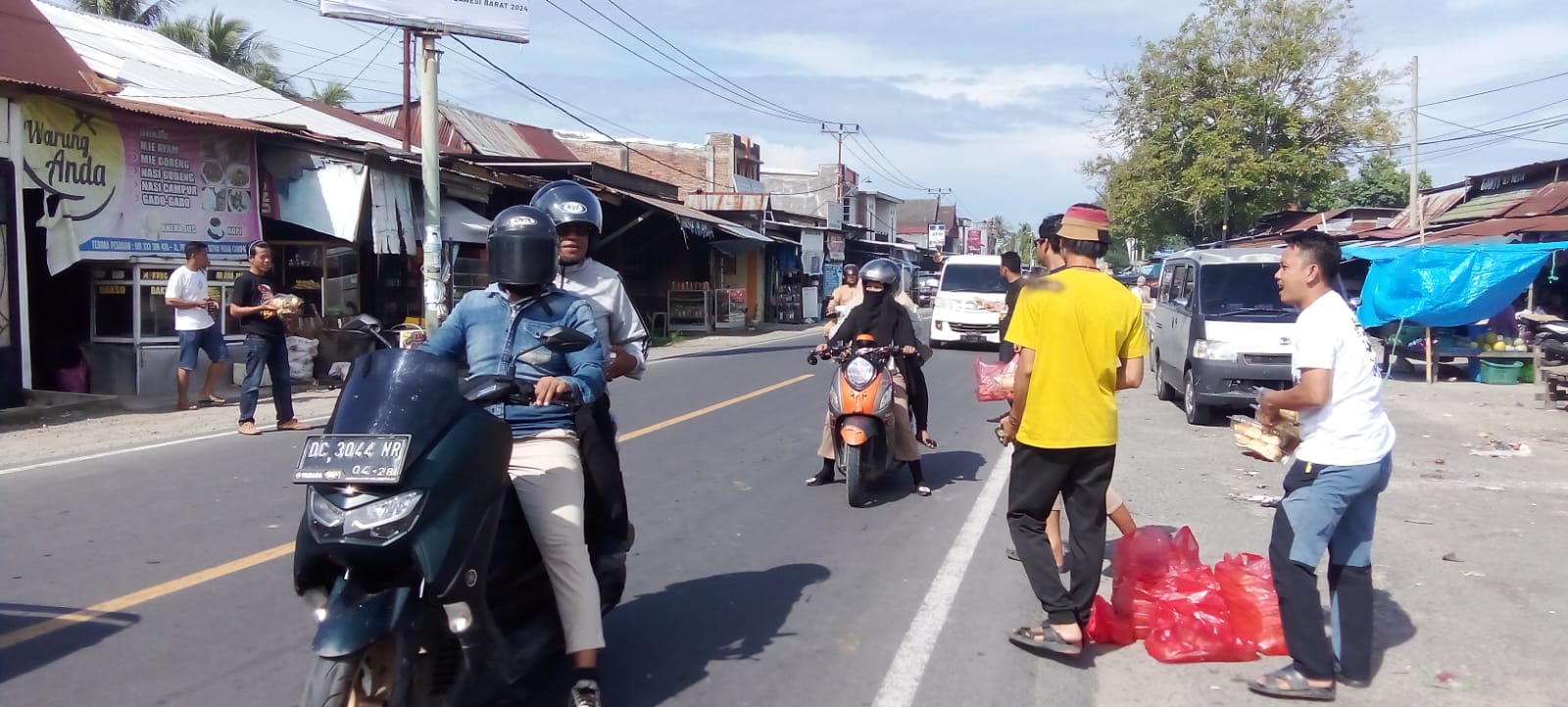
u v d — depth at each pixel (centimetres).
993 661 483
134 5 3269
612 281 452
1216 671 472
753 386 1526
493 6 1850
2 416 1100
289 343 1453
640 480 857
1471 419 1241
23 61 1462
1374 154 4562
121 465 884
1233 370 1158
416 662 324
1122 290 471
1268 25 3675
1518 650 484
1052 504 482
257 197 1458
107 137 1249
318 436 332
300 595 345
